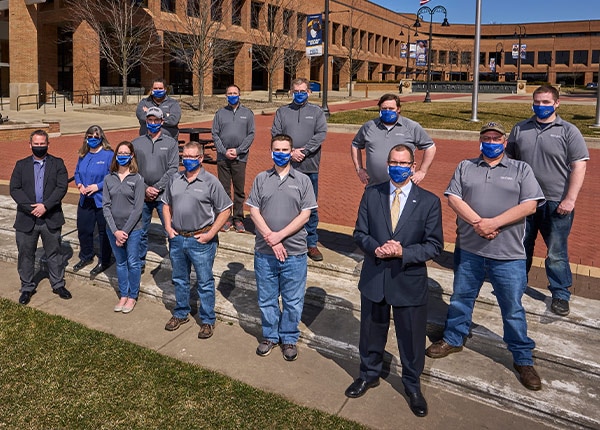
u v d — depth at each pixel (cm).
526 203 411
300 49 5206
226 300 578
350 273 598
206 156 1252
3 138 1861
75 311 585
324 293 562
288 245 470
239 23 4591
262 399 416
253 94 4547
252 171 1225
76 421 384
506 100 3781
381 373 462
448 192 443
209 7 3400
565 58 8512
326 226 775
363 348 424
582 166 464
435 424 391
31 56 3078
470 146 1742
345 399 421
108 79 4188
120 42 3388
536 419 399
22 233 594
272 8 4472
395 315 411
